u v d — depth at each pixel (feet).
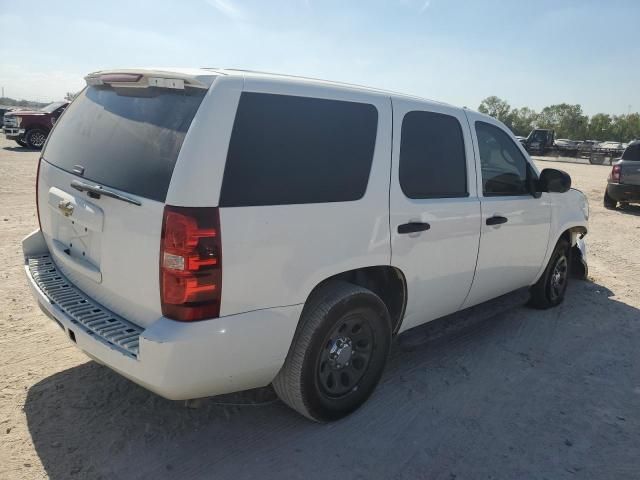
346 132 9.75
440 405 11.37
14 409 10.13
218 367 8.15
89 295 9.75
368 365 10.75
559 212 16.14
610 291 20.24
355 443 9.87
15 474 8.44
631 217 38.42
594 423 11.03
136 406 10.50
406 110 11.03
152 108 8.79
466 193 12.47
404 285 11.14
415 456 9.61
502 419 10.98
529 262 15.33
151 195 7.93
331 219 9.27
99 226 8.80
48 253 11.72
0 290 15.96
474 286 13.29
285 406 10.93
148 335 7.70
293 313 8.91
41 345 12.73
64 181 10.03
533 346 14.75
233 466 9.04
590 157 117.91
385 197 10.27
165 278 7.78
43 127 65.57
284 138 8.77
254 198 8.25
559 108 414.62
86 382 11.23
